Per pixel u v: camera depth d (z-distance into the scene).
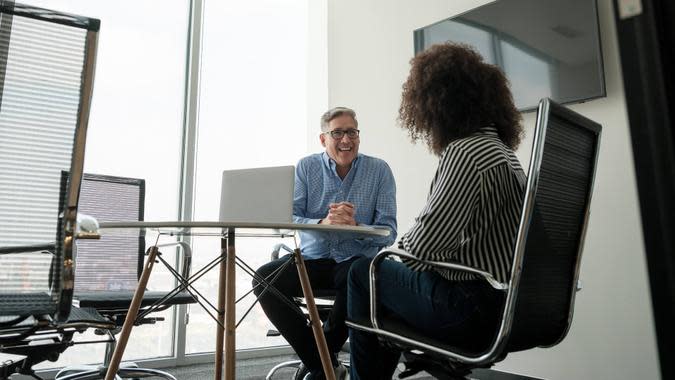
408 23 3.29
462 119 1.37
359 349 1.49
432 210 1.21
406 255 1.26
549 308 1.28
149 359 3.00
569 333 2.37
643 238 0.53
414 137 1.52
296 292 2.26
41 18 1.13
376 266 1.38
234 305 1.60
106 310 2.01
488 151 1.24
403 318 1.36
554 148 1.18
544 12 2.53
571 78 2.40
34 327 1.21
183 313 3.11
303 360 2.21
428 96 1.42
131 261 2.46
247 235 1.91
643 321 2.13
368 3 3.59
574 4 2.41
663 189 0.52
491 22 2.75
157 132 3.21
